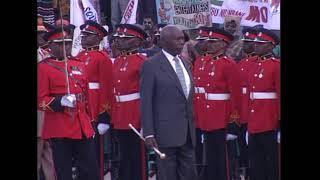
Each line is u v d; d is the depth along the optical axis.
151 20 29.28
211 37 28.14
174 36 24.27
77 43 28.55
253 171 27.64
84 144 24.84
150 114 23.97
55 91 24.48
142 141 27.70
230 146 28.27
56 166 24.62
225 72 27.94
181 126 24.17
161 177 24.09
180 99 24.22
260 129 27.30
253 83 27.48
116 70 27.84
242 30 29.05
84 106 25.11
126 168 27.91
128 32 27.70
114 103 27.86
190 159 24.53
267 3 28.81
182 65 24.59
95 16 28.86
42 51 26.39
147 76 24.14
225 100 27.98
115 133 28.25
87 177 24.89
